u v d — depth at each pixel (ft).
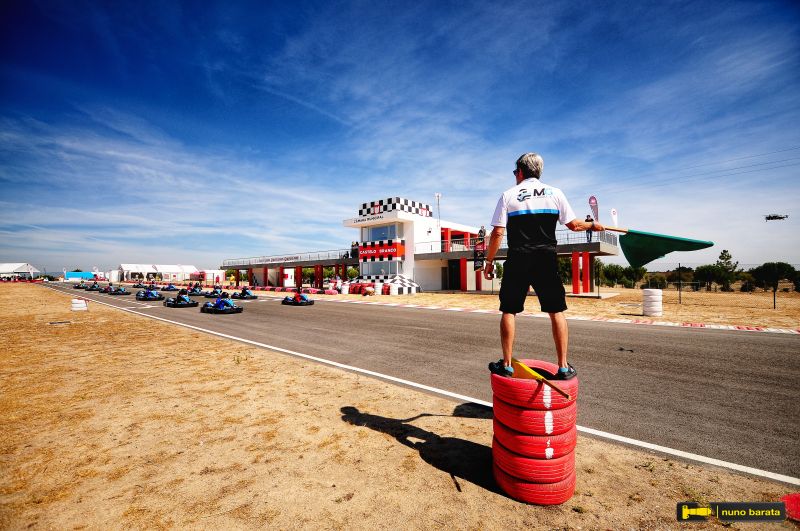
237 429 10.93
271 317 41.39
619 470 8.55
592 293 71.97
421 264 88.33
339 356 21.22
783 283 87.76
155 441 10.18
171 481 8.17
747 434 10.46
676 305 48.14
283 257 116.67
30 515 7.04
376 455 9.25
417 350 22.74
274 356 21.30
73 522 6.80
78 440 10.31
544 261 7.71
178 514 6.98
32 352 22.75
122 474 8.50
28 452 9.64
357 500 7.36
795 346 21.90
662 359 19.24
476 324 33.73
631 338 25.13
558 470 7.14
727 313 38.78
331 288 89.56
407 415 11.99
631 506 7.14
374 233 92.79
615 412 12.21
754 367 17.46
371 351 22.57
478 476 8.29
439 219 95.04
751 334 26.16
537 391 7.18
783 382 15.16
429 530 6.43
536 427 7.18
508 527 6.51
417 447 9.70
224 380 16.19
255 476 8.32
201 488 7.87
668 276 110.11
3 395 14.28
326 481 8.08
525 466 7.23
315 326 33.76
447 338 26.68
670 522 6.63
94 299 80.38
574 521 6.69
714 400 13.21
